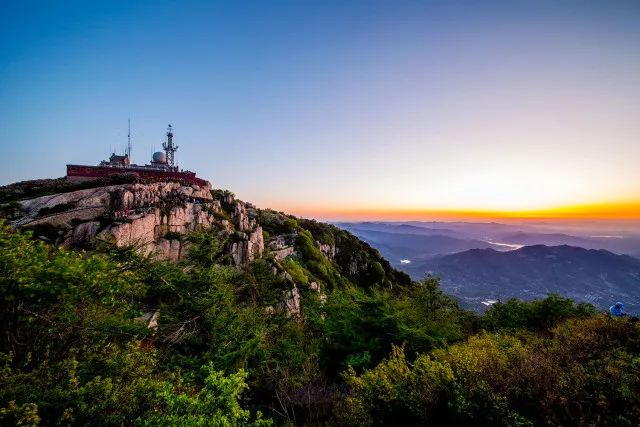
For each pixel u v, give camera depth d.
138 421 6.21
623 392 6.62
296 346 15.52
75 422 6.43
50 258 7.72
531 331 17.28
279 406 10.48
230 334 13.18
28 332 7.64
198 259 16.48
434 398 7.96
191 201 40.16
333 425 8.78
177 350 12.59
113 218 29.41
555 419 6.51
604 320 11.08
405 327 13.65
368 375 9.01
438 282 18.88
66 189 36.53
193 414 6.21
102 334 8.61
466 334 19.42
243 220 46.28
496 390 7.57
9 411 5.47
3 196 34.31
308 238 58.44
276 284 33.62
